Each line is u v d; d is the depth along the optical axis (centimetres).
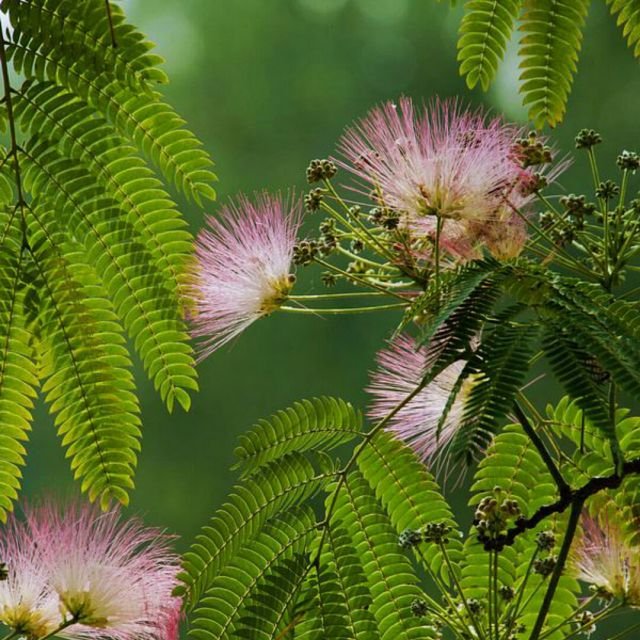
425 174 166
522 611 167
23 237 167
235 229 170
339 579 165
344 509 167
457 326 160
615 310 160
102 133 167
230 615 165
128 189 167
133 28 167
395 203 167
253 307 168
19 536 168
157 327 167
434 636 166
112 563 168
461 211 166
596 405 158
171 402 168
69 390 167
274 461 167
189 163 168
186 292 168
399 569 166
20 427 167
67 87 167
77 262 167
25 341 167
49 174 167
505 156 167
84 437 167
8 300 167
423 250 167
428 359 160
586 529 168
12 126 167
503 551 168
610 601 167
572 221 169
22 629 168
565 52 172
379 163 167
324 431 168
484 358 159
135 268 167
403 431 169
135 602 168
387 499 168
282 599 165
